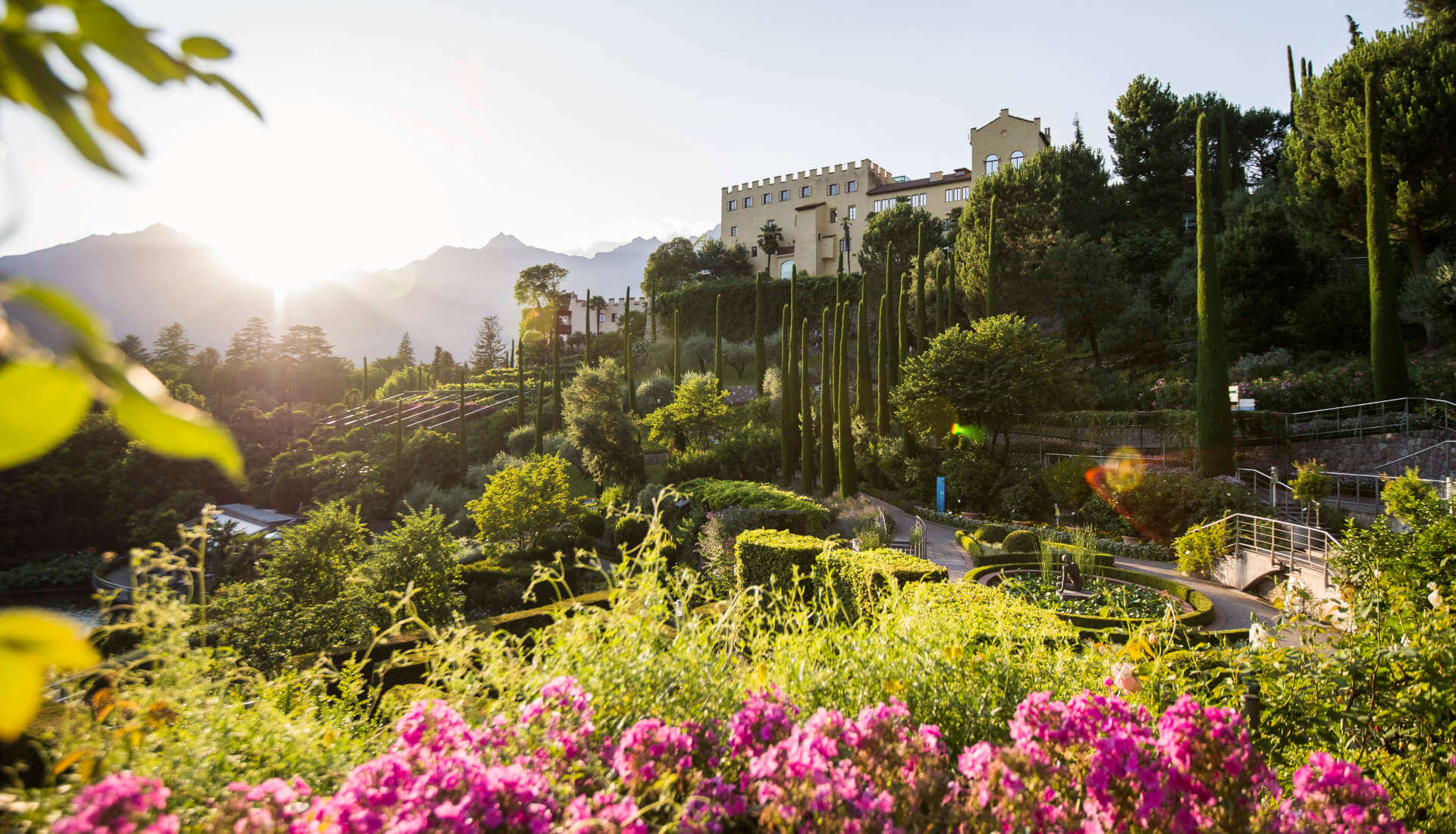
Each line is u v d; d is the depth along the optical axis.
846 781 2.62
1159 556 21.58
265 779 3.02
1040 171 47.22
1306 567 14.31
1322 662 4.49
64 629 0.67
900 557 11.70
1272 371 30.83
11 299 0.52
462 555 24.73
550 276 104.44
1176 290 41.31
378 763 2.73
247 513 49.19
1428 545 6.68
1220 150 48.03
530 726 3.13
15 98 0.72
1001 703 4.04
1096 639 9.32
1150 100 53.47
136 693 2.98
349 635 11.46
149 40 0.76
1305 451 24.66
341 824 2.39
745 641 4.80
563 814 2.68
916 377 32.78
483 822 2.44
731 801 2.81
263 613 11.36
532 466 28.23
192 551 3.54
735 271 84.88
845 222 73.38
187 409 0.54
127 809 2.08
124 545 47.97
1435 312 25.95
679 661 3.76
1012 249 43.47
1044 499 27.94
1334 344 31.77
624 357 77.75
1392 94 26.45
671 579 4.50
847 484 33.72
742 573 13.70
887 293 40.28
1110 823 2.83
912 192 76.81
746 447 40.59
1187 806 2.79
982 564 19.55
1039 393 30.06
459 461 54.44
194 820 2.50
